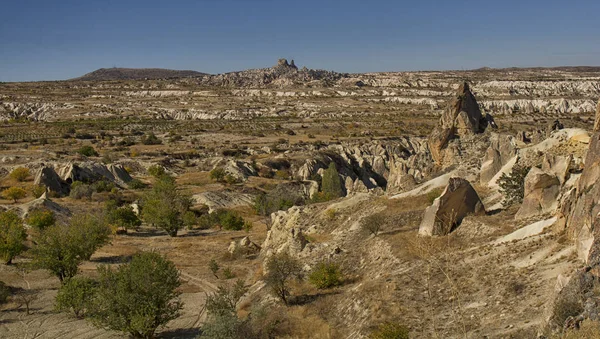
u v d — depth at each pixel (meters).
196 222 86.56
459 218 40.56
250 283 52.41
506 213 41.03
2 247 58.78
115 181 113.19
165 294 39.38
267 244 63.31
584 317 19.62
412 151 147.25
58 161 122.38
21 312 46.22
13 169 114.62
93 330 42.12
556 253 30.06
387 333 27.69
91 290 44.78
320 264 43.47
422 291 32.62
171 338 40.25
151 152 147.88
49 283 54.78
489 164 54.91
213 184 115.25
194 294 51.09
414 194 56.38
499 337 24.45
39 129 197.75
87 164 114.31
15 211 77.56
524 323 24.86
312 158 132.38
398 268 37.31
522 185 44.62
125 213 80.44
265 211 95.56
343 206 59.88
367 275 40.34
